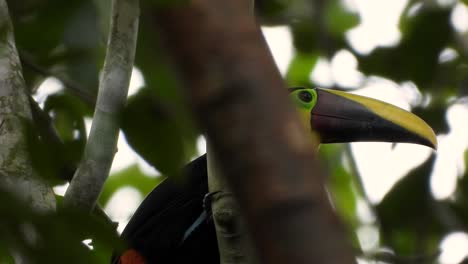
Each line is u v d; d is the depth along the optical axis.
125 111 6.95
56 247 5.01
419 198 12.16
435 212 12.15
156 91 7.12
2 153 7.34
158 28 3.67
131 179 13.12
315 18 13.23
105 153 8.20
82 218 5.19
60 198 8.78
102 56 10.78
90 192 8.08
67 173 8.12
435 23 13.04
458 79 13.06
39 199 7.12
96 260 5.20
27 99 7.82
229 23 3.64
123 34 8.44
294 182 3.47
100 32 10.23
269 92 3.57
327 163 12.95
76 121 10.80
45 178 6.38
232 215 6.40
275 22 13.30
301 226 3.42
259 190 3.47
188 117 6.84
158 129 6.86
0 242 5.04
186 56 3.62
